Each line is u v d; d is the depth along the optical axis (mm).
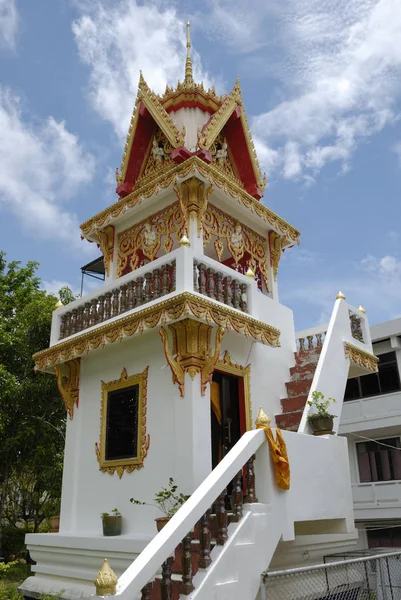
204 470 8445
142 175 13633
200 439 8539
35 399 15062
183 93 13320
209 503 5711
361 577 8852
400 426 19594
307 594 8422
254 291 10344
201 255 9195
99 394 10805
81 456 10742
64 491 10750
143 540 7863
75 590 8938
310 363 11719
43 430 15156
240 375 10359
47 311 16625
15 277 18984
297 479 7426
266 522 6535
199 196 11117
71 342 10492
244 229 12766
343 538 9461
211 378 9234
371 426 20156
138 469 9391
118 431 10117
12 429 14953
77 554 9086
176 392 9008
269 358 11391
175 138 12133
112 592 4449
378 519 19188
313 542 8820
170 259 9102
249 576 5973
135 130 13367
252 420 10281
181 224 11305
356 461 21484
